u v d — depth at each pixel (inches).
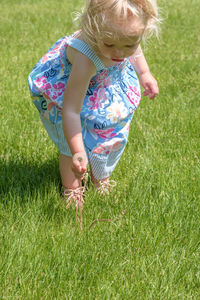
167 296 98.9
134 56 130.7
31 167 147.5
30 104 192.9
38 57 260.5
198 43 300.7
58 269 102.9
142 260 107.9
